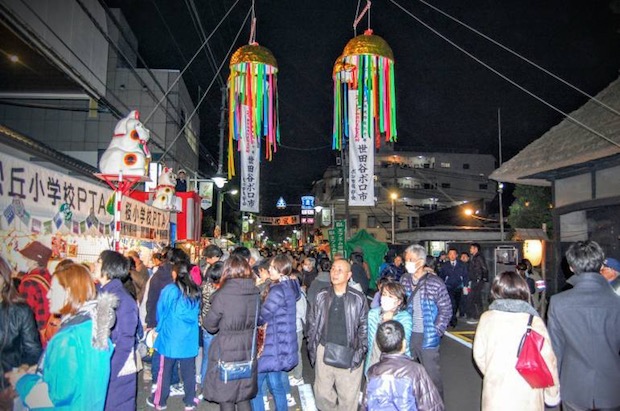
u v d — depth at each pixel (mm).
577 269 4031
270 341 5348
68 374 3473
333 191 53906
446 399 6805
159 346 6172
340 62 9234
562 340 3977
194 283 6352
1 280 3533
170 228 14219
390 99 8664
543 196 28406
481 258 13758
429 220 48844
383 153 57469
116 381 4555
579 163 12891
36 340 3650
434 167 58125
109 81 22438
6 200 5527
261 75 8992
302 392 7184
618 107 12203
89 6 12922
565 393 3900
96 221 7891
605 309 3773
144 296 7117
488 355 3959
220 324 4828
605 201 12352
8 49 10641
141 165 8633
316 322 5262
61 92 13312
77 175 10609
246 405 4887
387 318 4984
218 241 23438
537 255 14938
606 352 3744
